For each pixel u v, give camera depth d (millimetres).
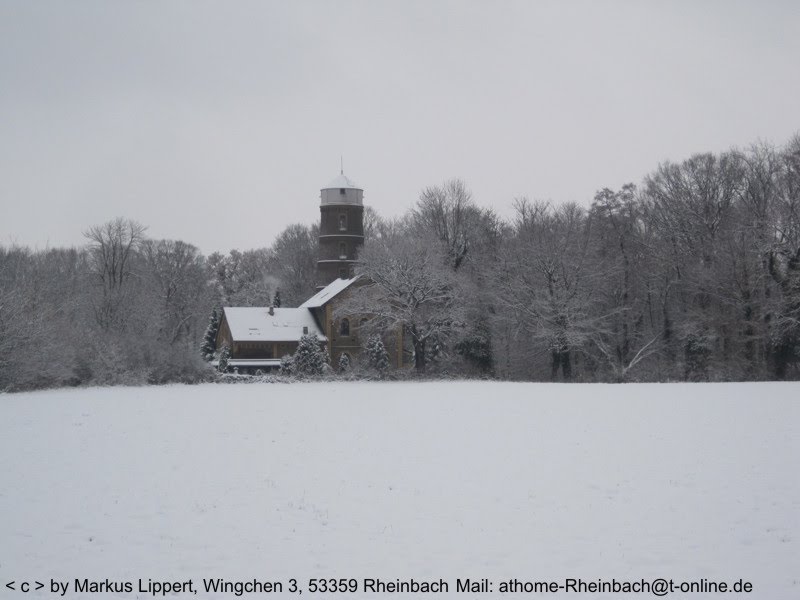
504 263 77500
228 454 24578
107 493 19297
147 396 45812
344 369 77812
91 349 57844
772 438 26969
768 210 69938
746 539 15445
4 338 50562
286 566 14102
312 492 19391
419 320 72438
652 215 81688
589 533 15891
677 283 75938
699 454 24000
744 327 67125
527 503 18219
